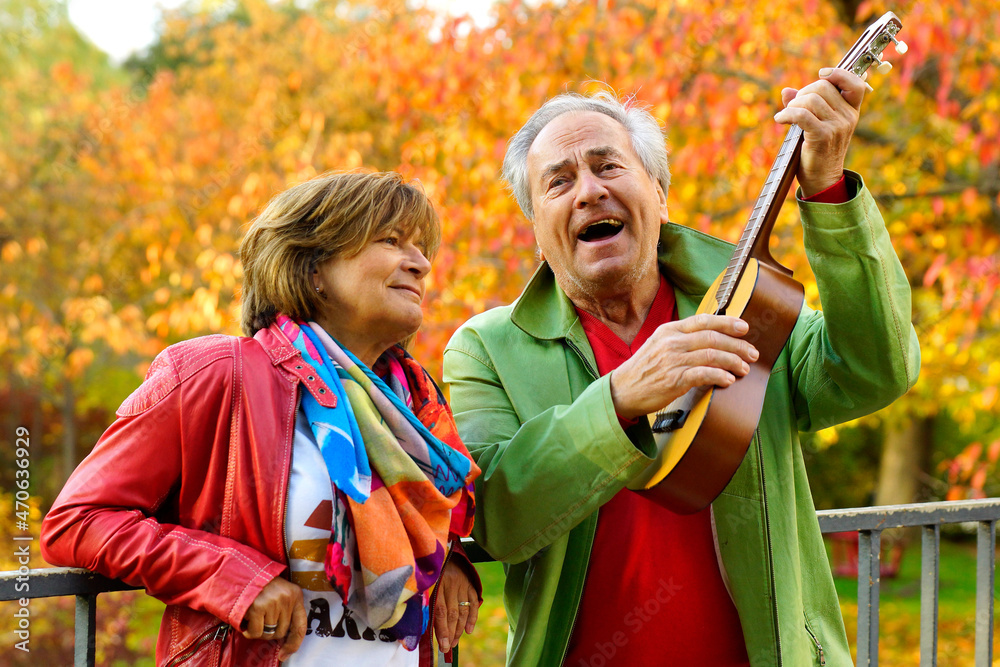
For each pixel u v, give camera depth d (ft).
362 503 3.92
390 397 4.44
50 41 40.19
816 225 4.58
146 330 29.01
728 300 4.94
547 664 5.09
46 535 3.88
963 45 15.42
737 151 16.47
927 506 6.46
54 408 39.96
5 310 30.68
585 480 4.54
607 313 5.61
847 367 4.85
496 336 5.59
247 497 3.94
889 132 19.17
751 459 4.92
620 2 18.28
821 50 16.71
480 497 4.91
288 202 4.50
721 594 5.04
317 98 29.12
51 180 32.89
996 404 18.42
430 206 4.64
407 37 19.04
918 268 20.36
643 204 5.35
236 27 38.04
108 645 18.42
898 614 25.68
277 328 4.41
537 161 5.52
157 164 29.43
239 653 3.86
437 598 4.79
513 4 18.29
